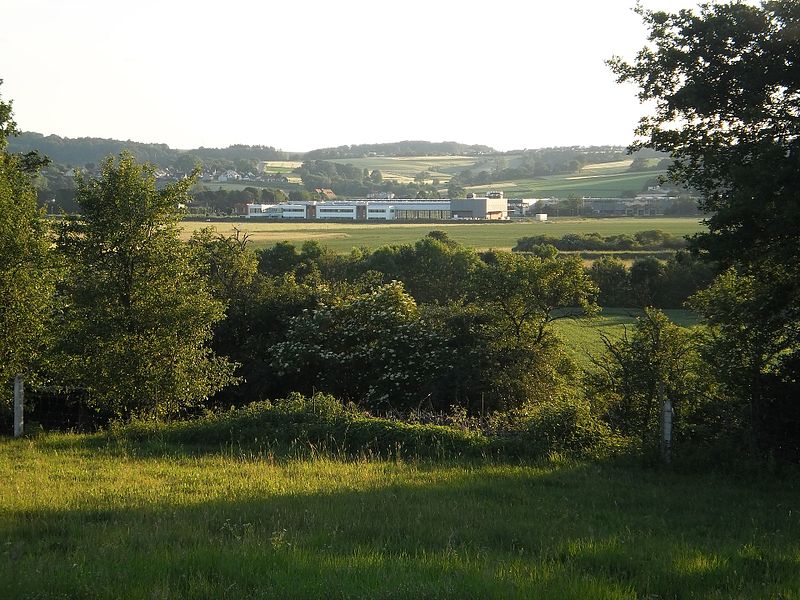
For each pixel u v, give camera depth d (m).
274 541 8.98
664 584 7.68
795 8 17.72
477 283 38.47
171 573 7.62
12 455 17.09
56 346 22.80
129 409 24.97
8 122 30.34
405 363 32.72
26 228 23.16
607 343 24.84
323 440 19.09
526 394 32.72
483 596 6.75
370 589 6.89
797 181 16.33
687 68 19.14
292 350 33.66
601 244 90.31
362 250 85.56
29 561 8.17
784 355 18.69
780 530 11.29
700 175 19.55
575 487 14.55
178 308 23.50
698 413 19.70
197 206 180.88
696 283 61.31
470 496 13.16
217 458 17.11
